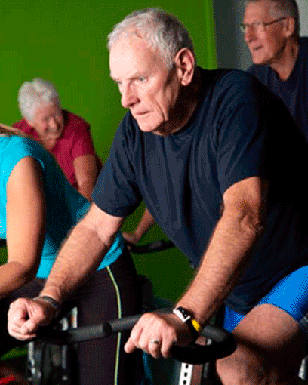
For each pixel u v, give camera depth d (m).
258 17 2.98
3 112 3.71
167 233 1.82
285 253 1.76
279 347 1.70
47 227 1.88
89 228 1.78
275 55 3.02
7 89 3.70
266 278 1.79
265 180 1.50
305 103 3.04
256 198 1.46
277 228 1.73
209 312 1.38
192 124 1.60
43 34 3.79
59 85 3.87
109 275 2.01
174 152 1.64
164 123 1.54
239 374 1.70
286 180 1.69
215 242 1.44
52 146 3.27
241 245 1.43
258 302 1.83
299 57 3.01
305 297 1.74
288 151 1.67
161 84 1.49
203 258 1.45
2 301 2.02
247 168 1.47
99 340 1.97
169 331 1.27
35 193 1.69
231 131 1.51
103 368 1.98
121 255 2.06
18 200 1.67
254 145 1.50
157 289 4.14
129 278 2.06
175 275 4.18
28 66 3.75
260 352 1.69
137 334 1.29
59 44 3.84
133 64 1.46
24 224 1.66
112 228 1.80
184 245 1.80
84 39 3.92
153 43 1.46
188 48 1.52
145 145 1.71
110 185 1.78
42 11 3.77
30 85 3.19
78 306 2.02
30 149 1.75
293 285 1.75
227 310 1.97
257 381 1.71
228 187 1.49
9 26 3.67
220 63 4.56
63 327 2.11
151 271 4.12
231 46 4.61
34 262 1.66
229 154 1.50
